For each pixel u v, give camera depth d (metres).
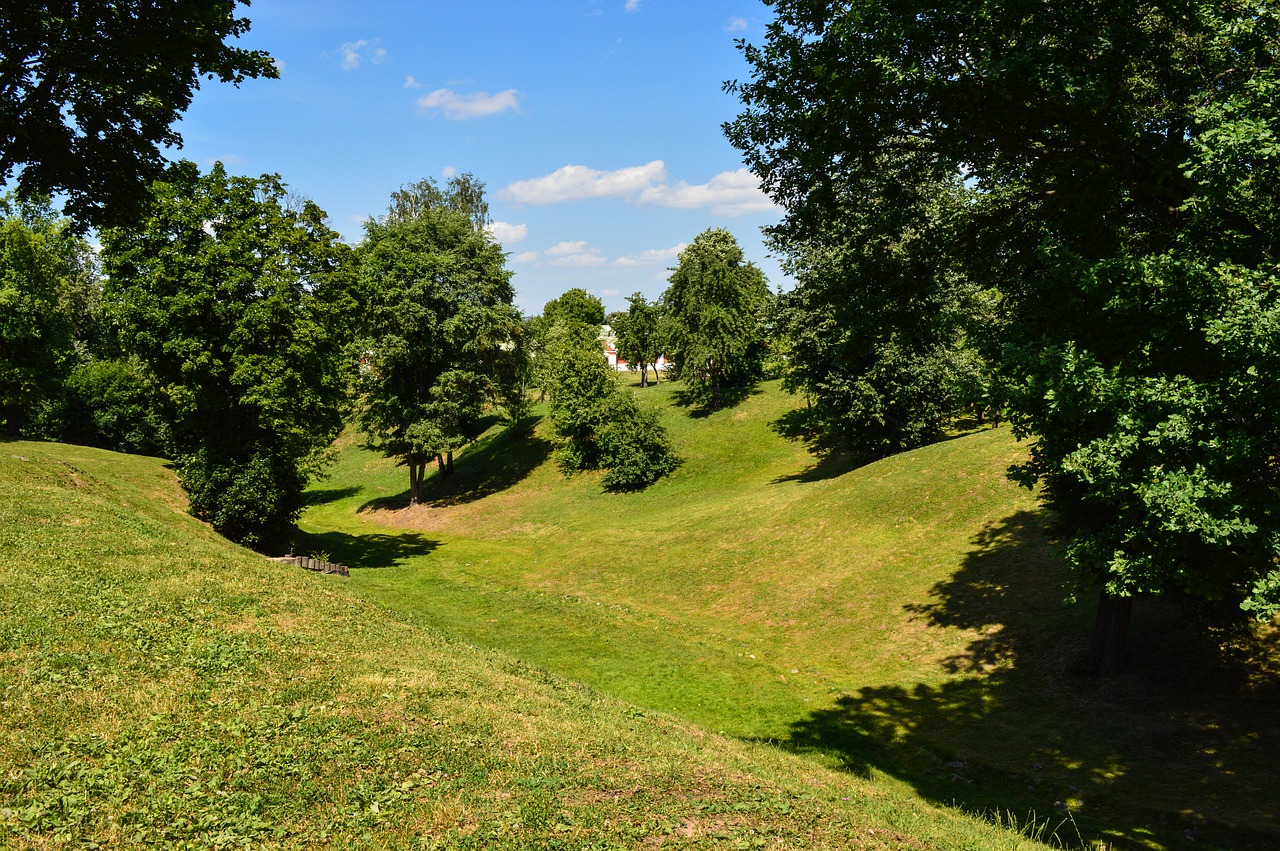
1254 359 9.23
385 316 51.62
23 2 12.77
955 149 13.73
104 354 62.06
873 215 16.09
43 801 7.08
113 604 13.19
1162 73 12.74
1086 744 17.33
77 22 13.35
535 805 8.39
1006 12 12.04
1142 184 12.93
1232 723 16.95
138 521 20.78
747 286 64.88
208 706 9.80
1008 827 12.37
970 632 23.92
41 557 15.30
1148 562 10.55
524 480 59.66
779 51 14.95
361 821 7.67
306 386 32.16
